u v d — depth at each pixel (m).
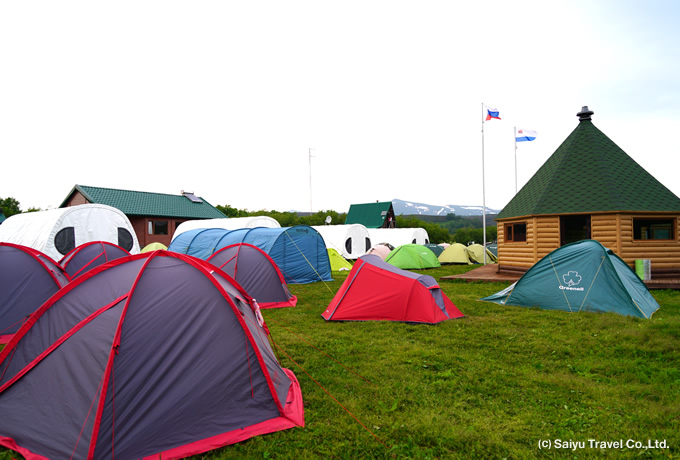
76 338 3.54
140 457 3.09
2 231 15.07
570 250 8.86
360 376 4.83
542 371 5.04
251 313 4.66
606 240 12.88
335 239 23.81
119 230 14.01
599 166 13.92
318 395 4.27
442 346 6.04
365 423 3.69
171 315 3.71
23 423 3.27
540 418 3.80
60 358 3.49
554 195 14.04
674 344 5.80
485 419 3.77
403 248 20.06
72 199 28.73
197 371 3.57
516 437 3.46
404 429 3.56
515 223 15.23
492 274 15.27
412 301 7.54
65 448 3.04
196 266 4.14
